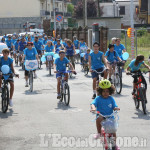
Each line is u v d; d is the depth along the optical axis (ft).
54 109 37.27
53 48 73.46
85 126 29.84
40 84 56.18
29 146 24.70
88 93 47.21
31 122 31.73
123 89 49.80
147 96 44.04
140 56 36.42
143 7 256.11
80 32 121.90
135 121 31.27
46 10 274.57
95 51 42.91
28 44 51.42
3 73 36.81
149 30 148.87
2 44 65.98
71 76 64.95
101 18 182.09
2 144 25.31
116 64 47.60
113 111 23.04
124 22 269.03
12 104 37.93
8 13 260.83
